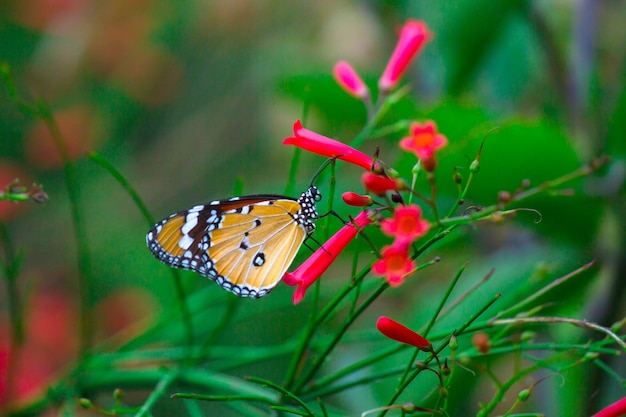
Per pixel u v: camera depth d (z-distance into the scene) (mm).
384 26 699
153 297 831
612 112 637
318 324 582
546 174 614
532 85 691
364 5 707
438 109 619
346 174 715
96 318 821
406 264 540
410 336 557
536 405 657
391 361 633
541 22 667
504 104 692
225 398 573
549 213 628
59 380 621
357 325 710
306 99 614
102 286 843
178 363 612
